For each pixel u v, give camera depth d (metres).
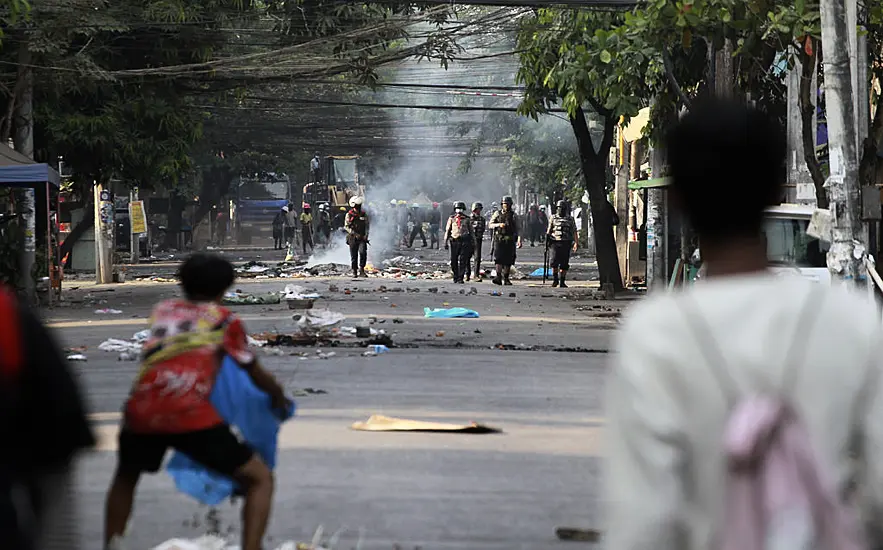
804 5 36.78
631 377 5.66
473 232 79.94
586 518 16.94
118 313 53.66
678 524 5.50
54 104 63.16
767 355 5.63
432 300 60.06
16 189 58.19
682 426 5.57
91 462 20.52
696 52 49.09
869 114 42.72
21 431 7.77
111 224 81.31
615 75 47.62
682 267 45.00
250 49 77.88
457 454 21.45
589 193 69.88
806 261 37.97
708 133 6.20
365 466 20.31
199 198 168.50
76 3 55.00
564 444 22.64
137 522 16.31
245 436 13.60
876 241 40.59
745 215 6.13
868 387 5.64
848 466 5.64
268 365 33.97
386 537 15.80
